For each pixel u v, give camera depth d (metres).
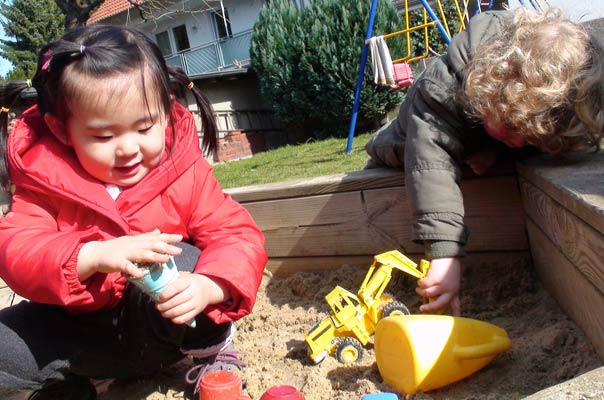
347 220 2.37
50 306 1.56
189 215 1.65
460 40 1.91
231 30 18.38
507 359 1.52
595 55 1.63
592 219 1.20
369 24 6.20
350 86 10.74
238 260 1.54
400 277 2.18
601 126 1.64
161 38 19.84
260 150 13.89
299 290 2.37
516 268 2.07
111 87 1.37
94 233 1.43
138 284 1.32
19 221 1.46
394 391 1.44
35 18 30.23
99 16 19.41
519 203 2.08
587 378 0.97
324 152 8.14
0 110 1.60
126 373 1.64
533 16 1.71
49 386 1.59
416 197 1.76
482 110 1.66
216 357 1.63
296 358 1.75
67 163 1.50
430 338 1.38
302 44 11.23
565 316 1.68
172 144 1.58
